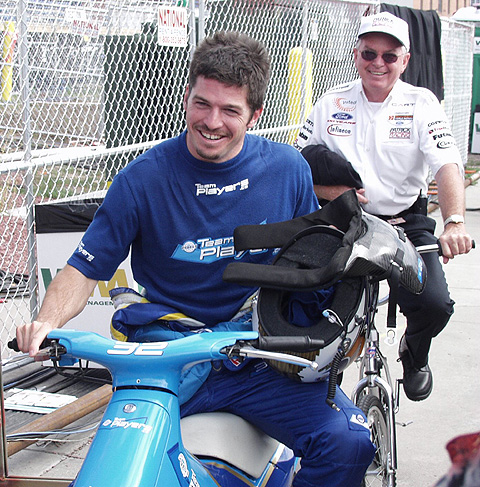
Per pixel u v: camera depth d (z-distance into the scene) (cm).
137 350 185
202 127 227
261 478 237
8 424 393
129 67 557
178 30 542
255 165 244
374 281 232
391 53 351
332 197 363
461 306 633
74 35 570
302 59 671
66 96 580
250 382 235
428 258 352
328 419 226
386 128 363
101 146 571
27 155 479
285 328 216
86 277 238
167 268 245
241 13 617
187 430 226
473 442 109
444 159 344
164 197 238
